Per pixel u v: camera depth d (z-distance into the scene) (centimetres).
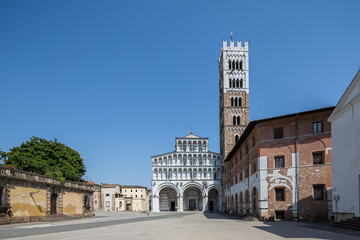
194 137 12725
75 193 6281
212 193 12769
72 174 6569
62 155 7681
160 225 3984
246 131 5828
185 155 12531
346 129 3541
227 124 11612
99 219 6034
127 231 3064
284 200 4762
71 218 5909
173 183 12312
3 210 4041
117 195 16475
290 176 4762
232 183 8981
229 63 12125
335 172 3766
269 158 4984
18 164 5506
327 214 4416
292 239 2262
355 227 2997
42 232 2998
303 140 4747
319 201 4494
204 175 12394
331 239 2245
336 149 3766
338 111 3703
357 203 3275
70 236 2584
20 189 4403
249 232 2852
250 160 5934
